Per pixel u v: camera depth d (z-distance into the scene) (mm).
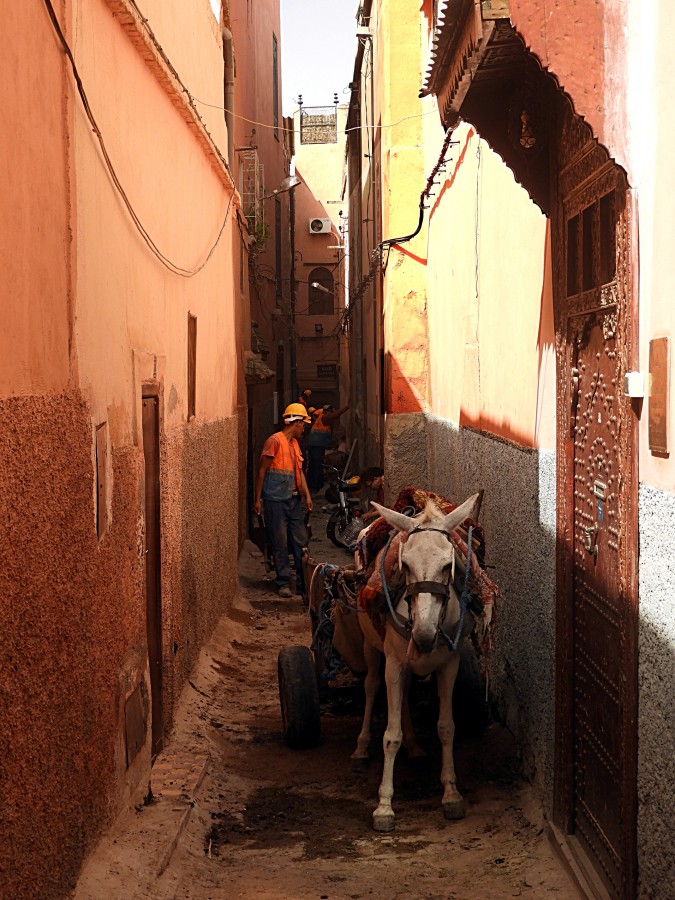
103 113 4910
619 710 4020
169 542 6762
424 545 5336
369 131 18875
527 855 5035
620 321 3838
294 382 39594
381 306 14984
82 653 4172
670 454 3311
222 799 5996
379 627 5871
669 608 3316
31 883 3449
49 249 3797
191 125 8133
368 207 19625
